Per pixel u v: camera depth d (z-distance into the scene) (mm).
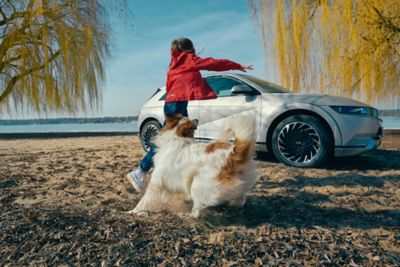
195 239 2361
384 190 3684
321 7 8828
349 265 1979
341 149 4570
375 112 4992
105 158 6332
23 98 14797
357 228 2578
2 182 4074
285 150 4922
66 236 2346
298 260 2045
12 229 2428
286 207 3111
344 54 8914
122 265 1994
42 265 2006
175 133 3076
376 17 8641
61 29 13219
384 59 9070
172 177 2896
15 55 14203
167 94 3627
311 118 4684
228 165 2717
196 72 3516
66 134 16312
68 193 3637
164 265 1999
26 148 8898
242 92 5199
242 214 2924
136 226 2559
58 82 13773
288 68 9359
